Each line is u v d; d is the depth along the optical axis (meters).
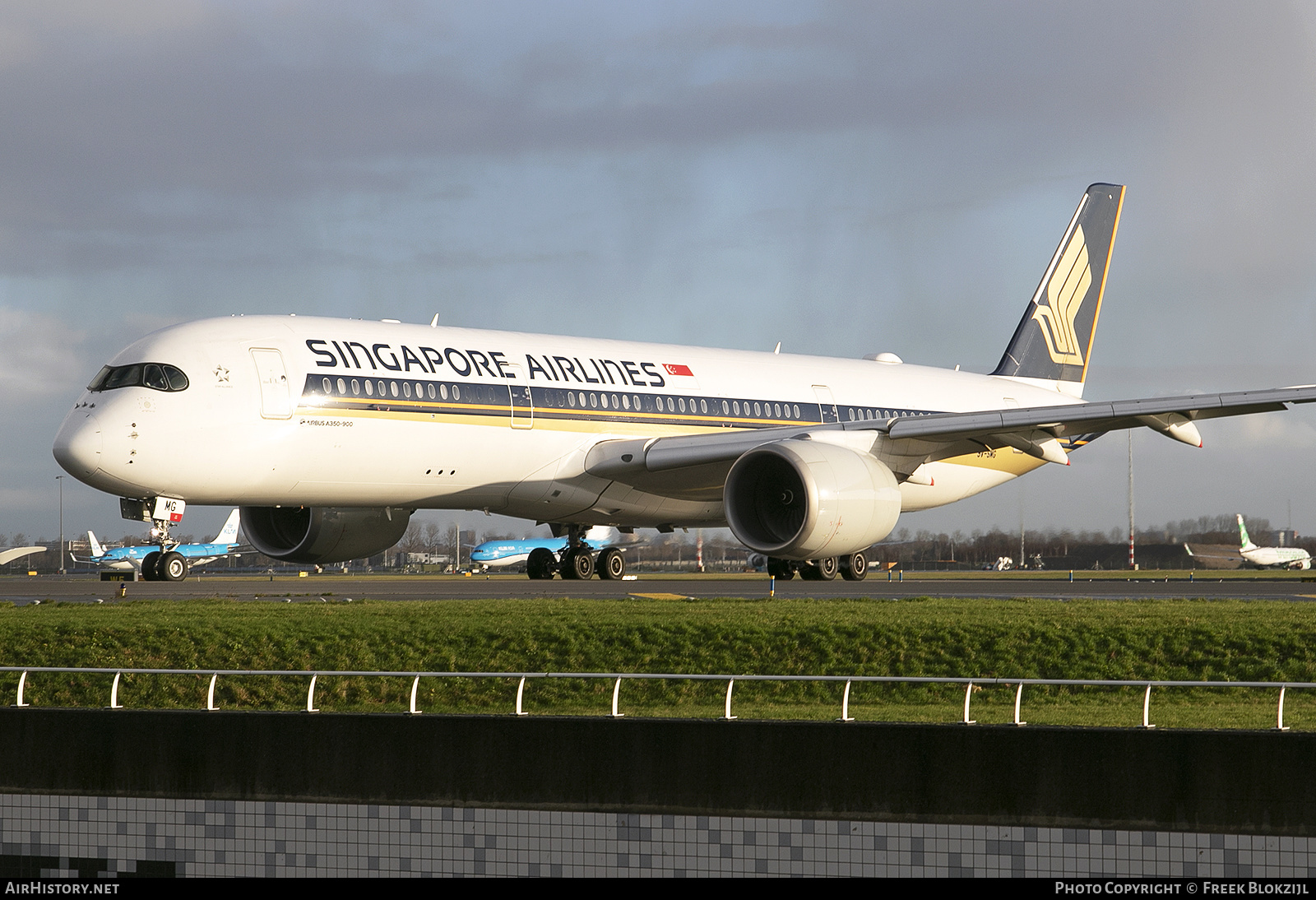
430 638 54.09
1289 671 48.81
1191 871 30.55
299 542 91.88
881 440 82.94
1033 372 122.38
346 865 35.75
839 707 45.19
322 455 79.56
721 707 46.28
